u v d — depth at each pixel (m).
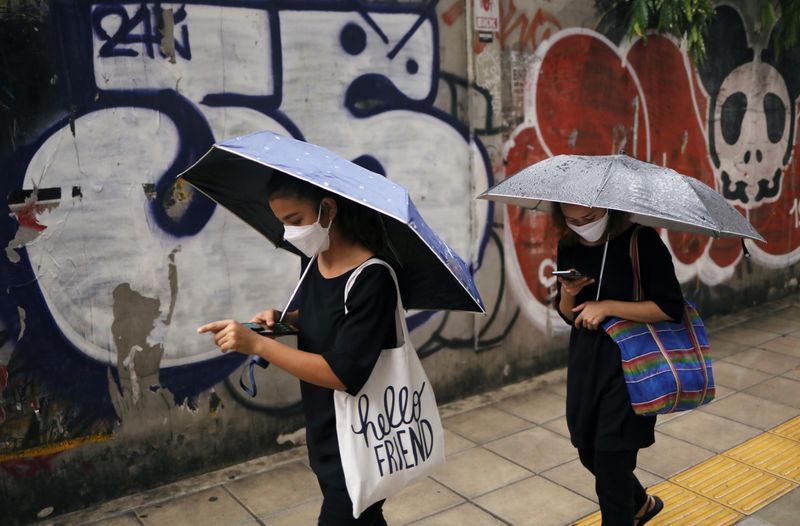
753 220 6.22
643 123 5.09
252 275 3.49
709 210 2.23
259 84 3.42
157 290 3.26
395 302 1.90
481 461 3.62
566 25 4.50
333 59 3.61
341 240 1.91
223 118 3.34
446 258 1.84
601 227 2.38
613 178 2.27
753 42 5.88
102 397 3.19
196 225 3.32
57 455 3.11
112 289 3.15
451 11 4.00
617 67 4.86
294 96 3.52
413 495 3.29
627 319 2.39
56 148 2.96
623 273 2.41
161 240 3.24
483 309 1.93
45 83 2.91
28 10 2.84
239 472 3.52
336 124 3.67
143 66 3.11
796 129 6.46
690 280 5.72
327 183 1.69
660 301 2.38
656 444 3.79
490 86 4.18
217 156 1.98
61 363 3.07
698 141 5.55
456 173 4.14
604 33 4.73
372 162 3.82
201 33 3.23
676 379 2.31
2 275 2.91
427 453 1.94
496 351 4.50
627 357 2.34
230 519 3.11
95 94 3.02
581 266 2.53
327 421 1.91
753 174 6.11
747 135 5.98
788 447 3.72
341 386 1.79
